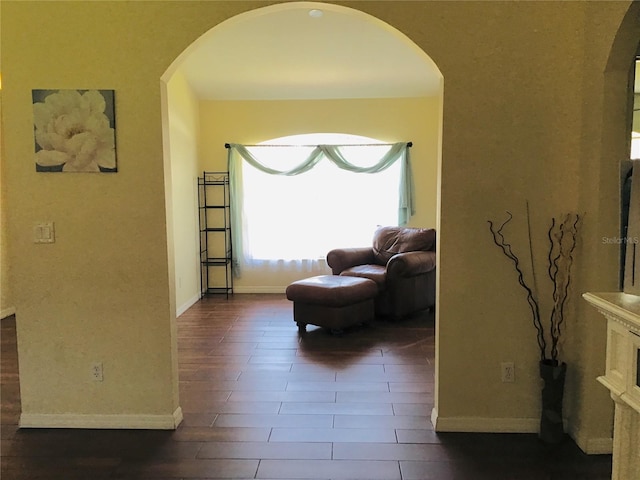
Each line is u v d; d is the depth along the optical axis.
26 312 2.82
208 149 6.44
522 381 2.74
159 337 2.80
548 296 2.68
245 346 4.32
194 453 2.56
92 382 2.84
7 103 2.70
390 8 2.58
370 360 3.94
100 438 2.73
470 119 2.61
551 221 2.63
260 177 6.48
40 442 2.69
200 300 6.20
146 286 2.78
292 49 5.11
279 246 6.56
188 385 3.44
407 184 6.35
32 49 2.66
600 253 2.42
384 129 6.36
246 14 2.64
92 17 2.64
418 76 5.74
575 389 2.63
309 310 4.72
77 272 2.79
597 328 2.47
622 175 1.66
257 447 2.61
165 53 2.65
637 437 1.55
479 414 2.77
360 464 2.44
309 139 6.48
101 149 2.70
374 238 5.94
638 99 2.58
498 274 2.68
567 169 2.60
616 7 2.21
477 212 2.65
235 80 5.85
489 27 2.56
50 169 2.72
